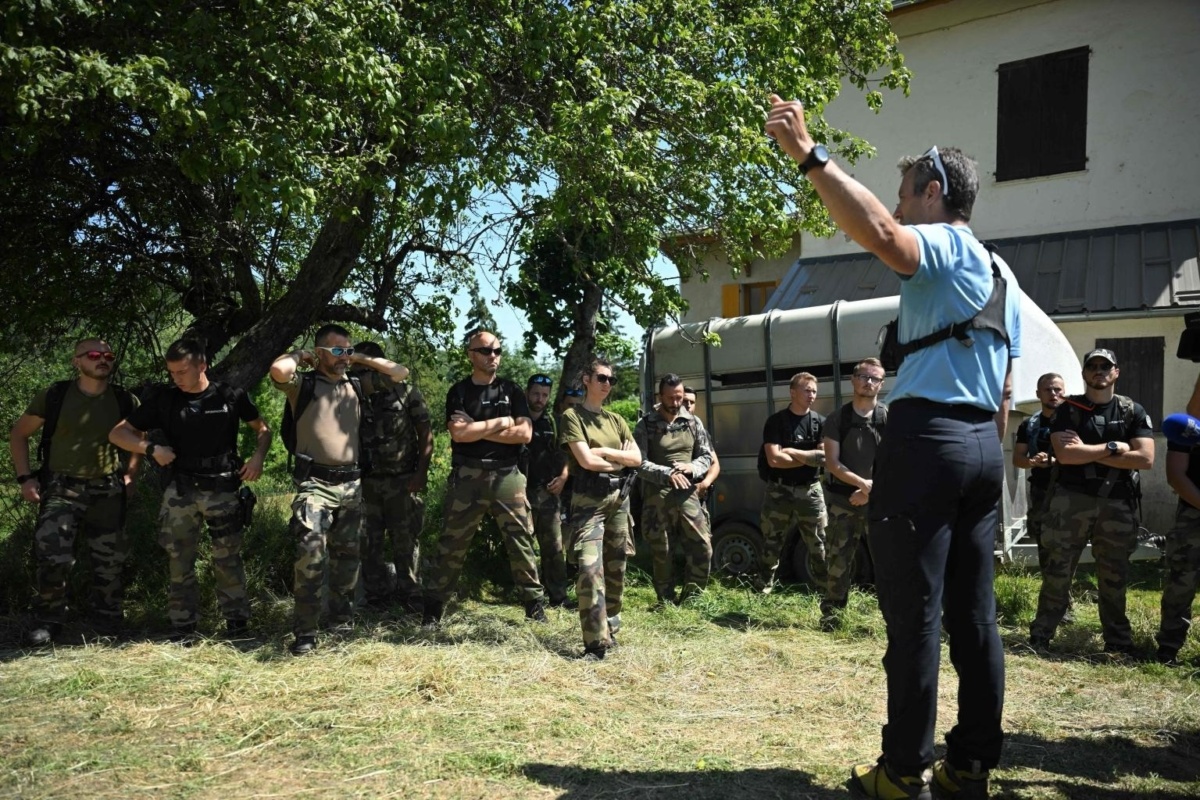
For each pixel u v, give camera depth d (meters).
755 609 6.12
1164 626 5.07
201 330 8.09
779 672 4.59
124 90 4.18
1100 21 10.62
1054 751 3.39
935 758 3.08
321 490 4.93
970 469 2.45
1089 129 10.70
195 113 4.65
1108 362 5.18
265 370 7.13
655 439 6.25
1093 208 10.67
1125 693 4.33
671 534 6.45
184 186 7.21
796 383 6.32
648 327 8.23
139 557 5.87
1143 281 9.43
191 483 4.98
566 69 6.14
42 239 7.06
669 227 7.12
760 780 3.00
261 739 3.36
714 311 14.12
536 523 6.44
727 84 5.95
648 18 6.29
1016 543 7.16
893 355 2.73
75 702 3.77
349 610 5.20
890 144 11.90
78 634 5.01
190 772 3.04
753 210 6.65
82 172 6.84
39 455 5.07
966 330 2.46
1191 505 4.95
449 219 5.80
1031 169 11.05
